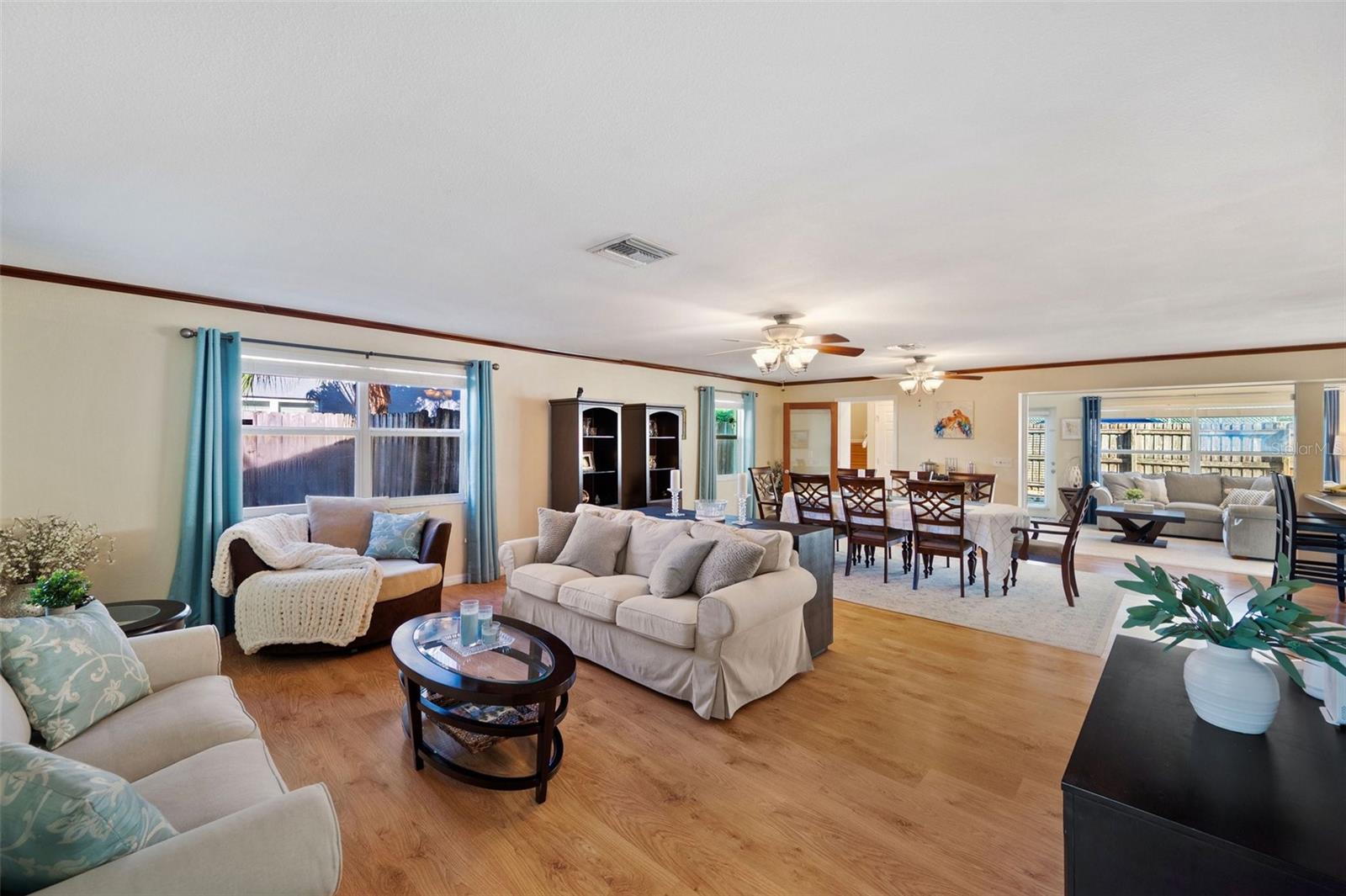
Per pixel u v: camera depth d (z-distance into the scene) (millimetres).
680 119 1620
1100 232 2475
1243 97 1498
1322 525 4641
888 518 5363
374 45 1302
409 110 1573
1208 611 1358
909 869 1788
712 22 1222
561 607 3520
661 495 6891
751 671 2852
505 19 1217
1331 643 1258
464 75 1416
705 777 2266
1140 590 1423
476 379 5121
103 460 3361
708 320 4297
